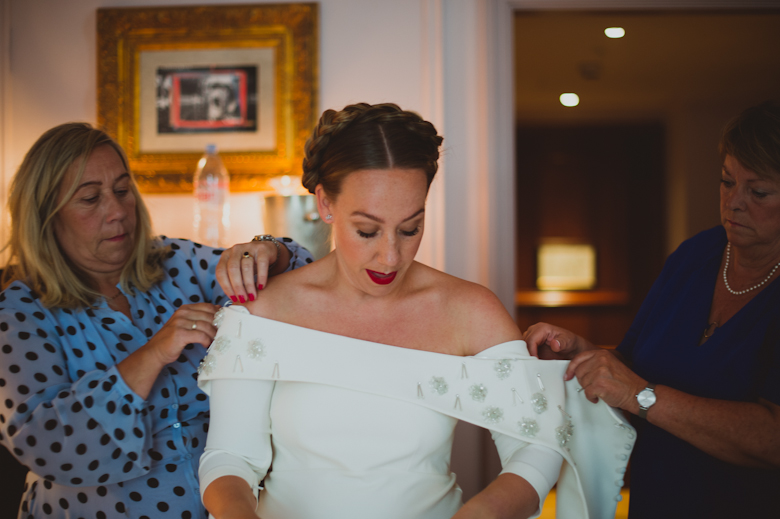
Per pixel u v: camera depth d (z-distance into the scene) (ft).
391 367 3.54
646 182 20.34
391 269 3.34
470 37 8.46
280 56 8.21
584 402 4.00
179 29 8.23
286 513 3.48
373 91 8.32
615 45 15.19
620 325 19.34
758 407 3.52
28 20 8.31
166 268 5.12
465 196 8.50
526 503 3.25
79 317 4.49
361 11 8.31
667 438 4.03
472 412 3.52
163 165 8.28
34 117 8.33
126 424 3.96
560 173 20.63
